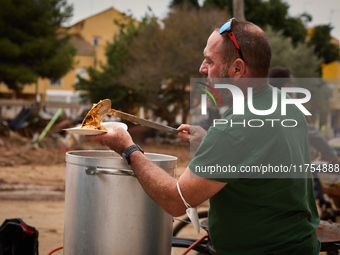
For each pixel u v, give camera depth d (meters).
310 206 1.85
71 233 1.72
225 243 1.69
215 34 1.72
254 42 1.63
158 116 21.81
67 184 1.76
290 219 1.62
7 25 19.45
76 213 1.70
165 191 1.55
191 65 18.59
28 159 11.06
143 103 22.95
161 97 21.06
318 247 1.77
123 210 1.65
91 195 1.66
